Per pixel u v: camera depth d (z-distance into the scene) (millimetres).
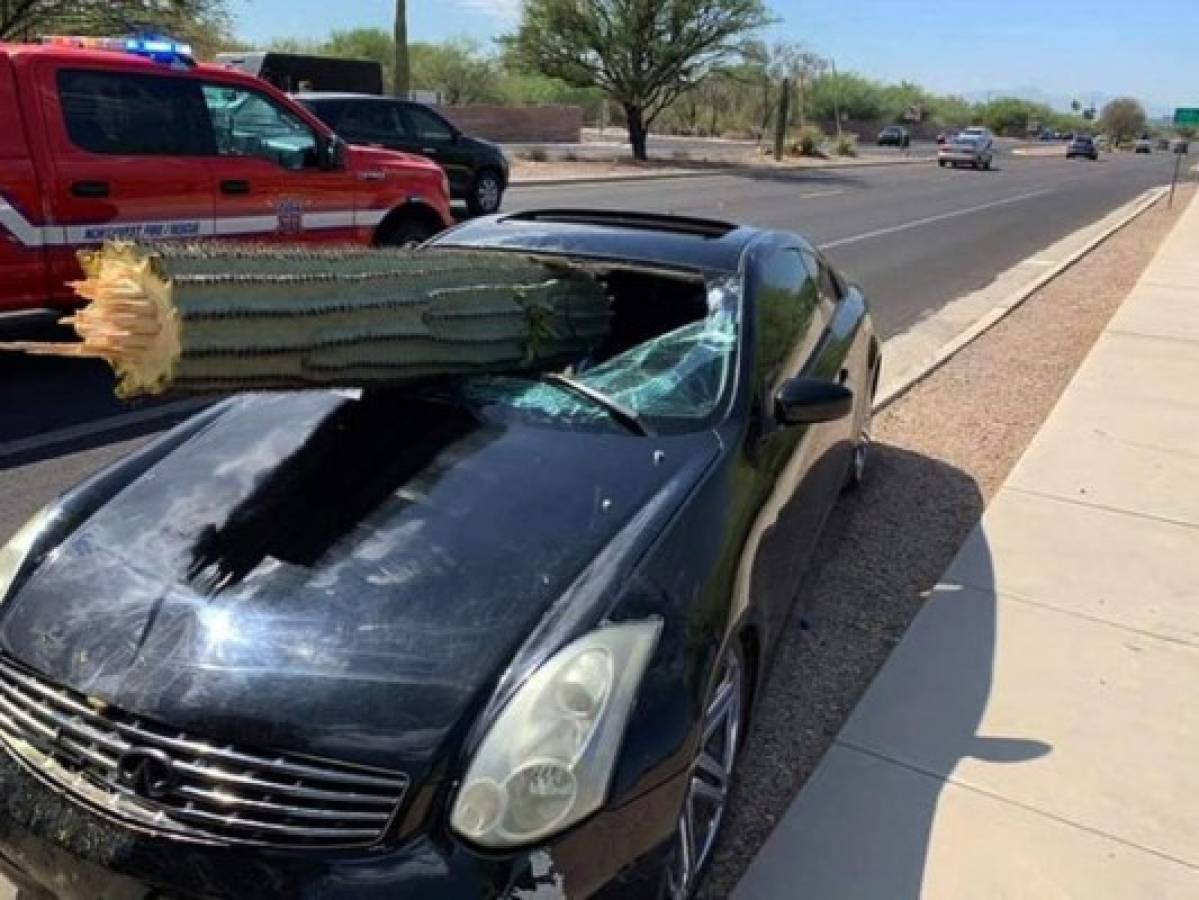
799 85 62469
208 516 2693
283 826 2053
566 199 21359
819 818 3062
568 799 2090
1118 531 5191
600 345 3695
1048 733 3520
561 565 2473
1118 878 2896
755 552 2832
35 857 2170
